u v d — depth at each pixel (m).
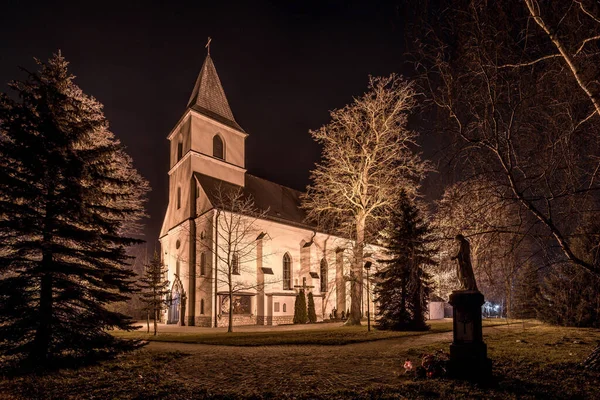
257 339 17.80
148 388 9.17
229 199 35.59
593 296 22.16
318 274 42.56
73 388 9.32
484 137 8.59
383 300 23.25
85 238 12.12
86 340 11.60
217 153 40.12
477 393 8.17
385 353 13.20
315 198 31.36
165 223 43.47
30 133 11.81
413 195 23.83
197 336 20.98
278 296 36.12
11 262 11.18
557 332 19.31
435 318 42.00
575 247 15.52
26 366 10.74
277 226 39.09
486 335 17.88
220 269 31.41
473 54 8.27
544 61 8.22
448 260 11.38
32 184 11.89
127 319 13.18
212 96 40.97
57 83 12.77
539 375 9.62
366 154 28.48
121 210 13.33
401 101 26.78
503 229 8.74
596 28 7.61
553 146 8.04
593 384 8.89
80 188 12.13
